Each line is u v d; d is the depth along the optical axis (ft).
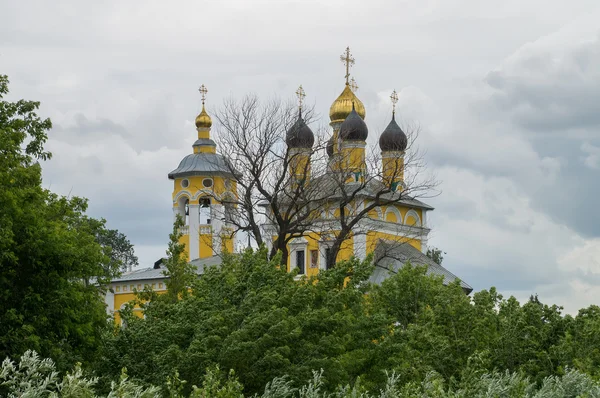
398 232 248.32
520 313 100.48
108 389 77.46
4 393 48.11
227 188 195.93
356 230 234.99
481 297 112.47
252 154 179.93
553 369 96.07
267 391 63.41
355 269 95.09
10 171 112.68
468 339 101.19
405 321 135.95
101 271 118.11
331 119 269.23
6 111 127.95
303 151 185.47
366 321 92.63
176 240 111.24
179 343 79.82
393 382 61.11
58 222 121.39
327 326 82.99
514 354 99.04
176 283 107.55
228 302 85.40
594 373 93.20
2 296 103.04
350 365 90.43
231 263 106.32
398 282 138.72
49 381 47.16
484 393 67.05
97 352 100.22
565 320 101.35
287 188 199.52
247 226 180.65
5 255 100.83
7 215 104.32
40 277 106.01
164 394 74.33
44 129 132.36
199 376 75.25
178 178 283.18
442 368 96.27
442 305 107.14
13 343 100.27
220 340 77.36
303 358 80.94
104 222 141.79
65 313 106.42
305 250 243.60
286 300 85.56
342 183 190.60
